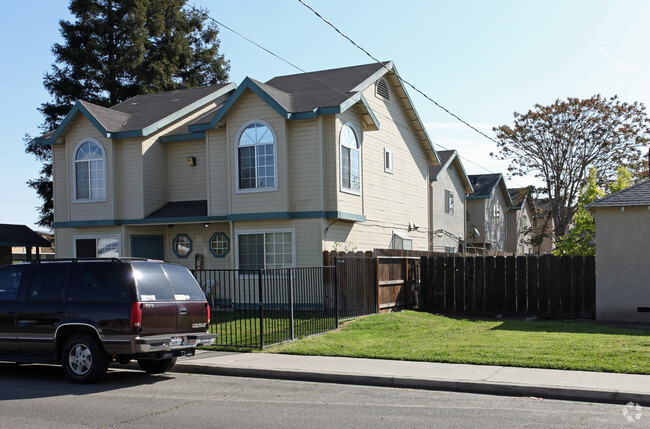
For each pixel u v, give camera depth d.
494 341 12.18
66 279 10.04
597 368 9.41
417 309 19.09
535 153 38.53
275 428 6.89
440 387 9.02
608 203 15.83
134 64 34.81
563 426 6.81
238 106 19.31
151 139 21.28
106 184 20.98
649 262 15.57
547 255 17.12
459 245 34.53
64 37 35.16
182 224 21.39
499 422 7.03
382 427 6.86
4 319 10.33
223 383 9.75
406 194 25.78
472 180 42.19
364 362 10.63
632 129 36.22
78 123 21.48
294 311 14.86
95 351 9.62
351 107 19.89
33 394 8.93
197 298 10.61
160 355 9.77
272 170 18.83
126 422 7.23
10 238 23.67
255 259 19.23
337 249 19.33
